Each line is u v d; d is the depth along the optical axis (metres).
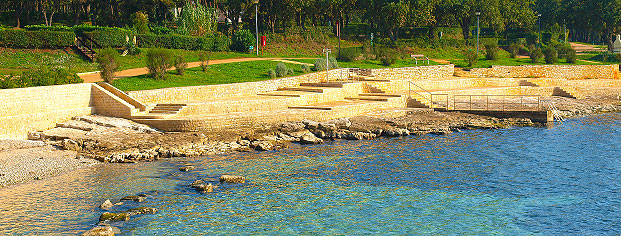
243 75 64.19
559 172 35.72
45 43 65.94
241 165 37.06
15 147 39.28
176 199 30.09
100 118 46.25
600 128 52.06
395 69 72.62
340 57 81.75
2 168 34.75
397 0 95.44
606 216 27.70
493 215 28.02
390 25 96.69
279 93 58.59
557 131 50.47
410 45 97.62
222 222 27.02
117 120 45.97
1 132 40.56
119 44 71.31
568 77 87.44
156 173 34.81
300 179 33.97
